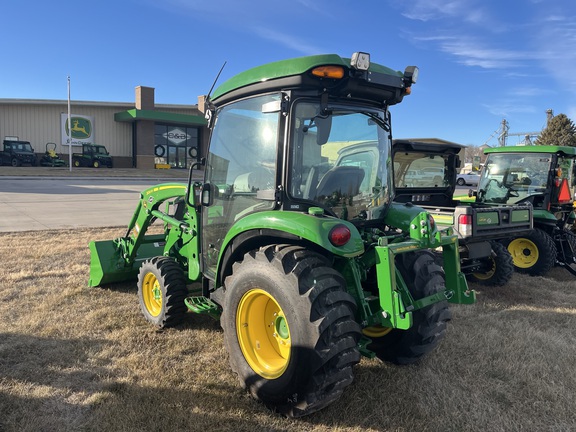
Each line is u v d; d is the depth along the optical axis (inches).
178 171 1434.5
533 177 295.0
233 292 122.9
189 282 176.2
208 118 156.5
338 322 105.4
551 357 153.6
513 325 182.5
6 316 180.9
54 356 146.6
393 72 128.6
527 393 130.6
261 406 120.3
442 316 135.7
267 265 113.7
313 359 103.3
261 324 124.5
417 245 123.8
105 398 123.1
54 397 123.5
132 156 1521.9
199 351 153.3
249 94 131.6
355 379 135.4
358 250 111.7
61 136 1408.7
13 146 1305.4
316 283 106.7
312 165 124.4
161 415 115.7
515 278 272.8
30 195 656.4
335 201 129.0
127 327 171.5
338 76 115.0
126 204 578.6
